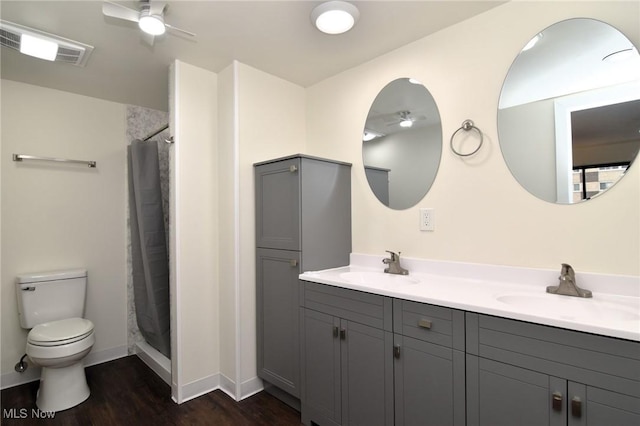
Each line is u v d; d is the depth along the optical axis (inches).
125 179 118.4
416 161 78.7
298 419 77.0
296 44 79.7
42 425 75.3
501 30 65.4
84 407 82.8
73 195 107.7
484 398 48.5
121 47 79.6
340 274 78.5
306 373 75.0
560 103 59.1
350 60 88.1
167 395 88.4
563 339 41.9
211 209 92.5
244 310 88.2
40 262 101.1
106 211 114.0
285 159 82.5
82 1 62.3
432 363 54.1
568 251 58.2
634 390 37.3
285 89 99.9
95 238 111.6
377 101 86.4
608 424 38.8
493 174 66.6
